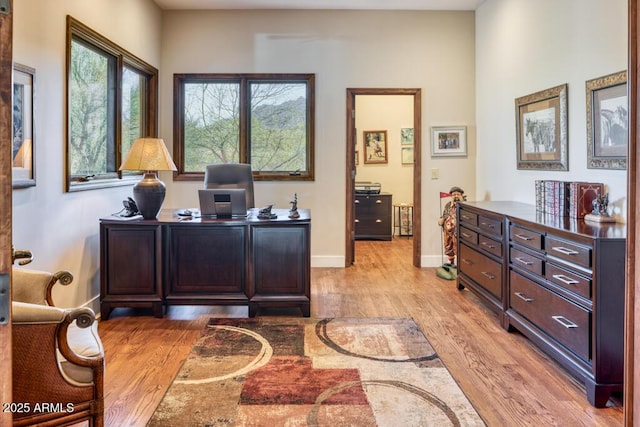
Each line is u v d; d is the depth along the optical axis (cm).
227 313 359
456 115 530
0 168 92
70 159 327
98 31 364
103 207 381
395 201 793
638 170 116
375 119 787
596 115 307
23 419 148
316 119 529
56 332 152
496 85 472
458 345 293
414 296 410
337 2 499
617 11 285
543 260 269
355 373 251
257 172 538
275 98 536
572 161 339
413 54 525
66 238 318
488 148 496
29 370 148
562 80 350
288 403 219
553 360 270
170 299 346
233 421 203
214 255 345
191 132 534
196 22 520
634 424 116
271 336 307
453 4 506
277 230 345
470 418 207
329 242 539
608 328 216
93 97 371
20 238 265
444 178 535
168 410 212
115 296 343
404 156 789
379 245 697
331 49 524
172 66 521
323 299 400
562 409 216
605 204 275
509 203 409
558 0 353
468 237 402
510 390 234
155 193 346
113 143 407
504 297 324
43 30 287
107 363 264
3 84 92
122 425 200
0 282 93
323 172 533
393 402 220
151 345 292
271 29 521
